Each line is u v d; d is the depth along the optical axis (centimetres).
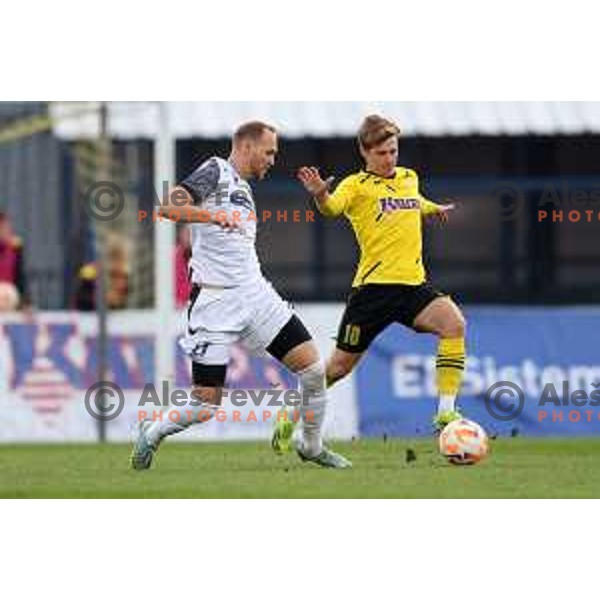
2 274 6900
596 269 8462
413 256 4481
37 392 6269
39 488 3891
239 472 4194
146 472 4225
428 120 7719
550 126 7725
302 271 8606
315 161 8469
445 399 4500
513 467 4316
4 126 7400
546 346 6269
